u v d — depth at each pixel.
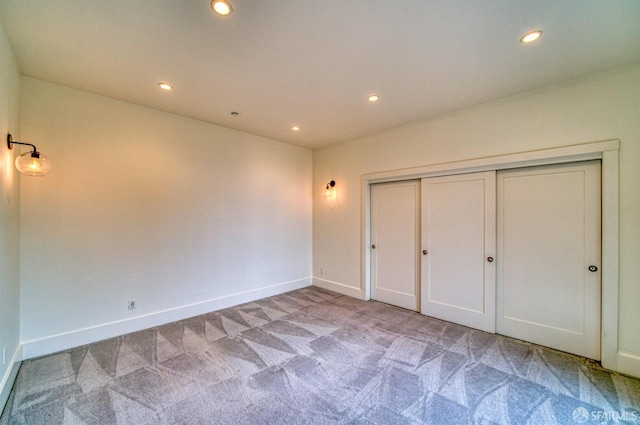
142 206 3.25
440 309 3.58
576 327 2.66
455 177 3.45
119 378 2.27
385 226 4.26
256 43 2.06
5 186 2.05
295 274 5.00
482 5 1.67
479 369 2.42
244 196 4.25
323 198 5.09
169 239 3.46
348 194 4.66
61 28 1.89
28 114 2.57
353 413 1.89
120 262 3.09
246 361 2.54
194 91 2.85
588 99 2.51
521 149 2.89
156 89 2.81
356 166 4.53
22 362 2.47
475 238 3.29
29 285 2.56
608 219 2.42
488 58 2.24
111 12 1.73
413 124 3.77
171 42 2.05
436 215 3.63
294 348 2.79
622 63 2.31
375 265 4.39
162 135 3.40
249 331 3.19
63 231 2.74
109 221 3.02
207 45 2.09
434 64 2.34
